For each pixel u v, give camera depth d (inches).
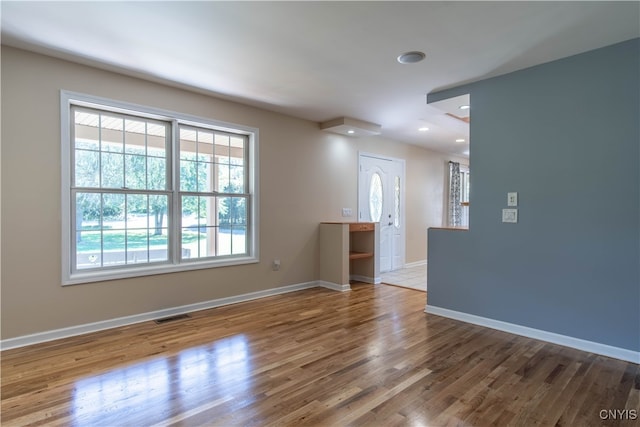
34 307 114.9
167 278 145.3
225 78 133.6
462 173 330.6
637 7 84.9
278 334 125.4
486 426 72.9
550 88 117.7
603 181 107.9
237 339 120.3
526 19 90.9
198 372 95.9
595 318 109.7
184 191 152.3
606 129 107.1
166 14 89.3
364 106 168.9
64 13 88.9
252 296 173.9
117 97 129.6
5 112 109.2
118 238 135.5
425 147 283.4
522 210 124.4
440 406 80.0
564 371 97.3
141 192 140.4
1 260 109.3
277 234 184.5
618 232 105.5
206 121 154.3
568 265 114.8
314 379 92.3
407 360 104.0
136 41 104.3
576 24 93.4
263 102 163.9
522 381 91.7
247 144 175.3
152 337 121.4
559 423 74.1
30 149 113.4
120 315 132.8
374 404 80.7
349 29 96.6
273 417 75.7
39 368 97.6
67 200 120.6
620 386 89.2
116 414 76.5
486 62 118.0
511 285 127.6
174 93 144.6
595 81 108.8
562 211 115.7
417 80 134.9
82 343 115.5
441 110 162.7
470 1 82.9
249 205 175.6
